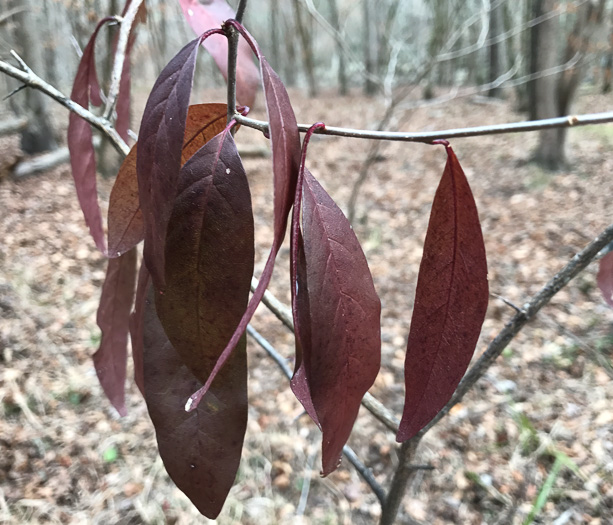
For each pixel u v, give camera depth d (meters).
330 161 2.51
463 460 0.88
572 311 1.21
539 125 0.15
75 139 0.24
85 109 0.24
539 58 1.95
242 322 0.10
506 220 1.74
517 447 0.90
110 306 0.23
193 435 0.16
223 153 0.14
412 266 1.51
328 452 0.15
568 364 1.06
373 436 0.94
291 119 0.13
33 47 1.80
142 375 0.18
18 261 1.37
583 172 2.00
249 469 0.88
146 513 0.79
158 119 0.13
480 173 2.21
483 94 4.16
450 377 0.16
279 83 0.13
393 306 1.32
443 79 5.13
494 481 0.84
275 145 0.11
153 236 0.13
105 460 0.87
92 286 1.32
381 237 1.70
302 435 0.95
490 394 1.02
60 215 1.66
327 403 0.14
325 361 0.14
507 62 3.67
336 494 0.84
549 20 1.88
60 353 1.08
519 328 0.23
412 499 0.82
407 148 2.67
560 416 0.95
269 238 1.59
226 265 0.14
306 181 0.15
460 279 0.16
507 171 2.15
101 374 0.24
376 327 0.15
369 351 0.15
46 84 0.23
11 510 0.78
